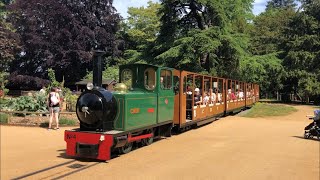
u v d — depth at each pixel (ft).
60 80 190.08
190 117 61.72
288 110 103.24
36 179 28.63
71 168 32.65
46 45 178.19
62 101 76.48
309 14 164.35
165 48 125.39
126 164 34.60
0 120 61.46
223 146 45.03
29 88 190.08
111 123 38.42
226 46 120.57
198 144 46.47
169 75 52.03
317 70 155.33
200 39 114.01
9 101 72.33
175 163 35.06
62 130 55.77
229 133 58.13
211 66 124.98
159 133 50.14
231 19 133.08
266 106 116.37
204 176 30.42
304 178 30.68
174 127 56.90
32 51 183.52
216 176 30.53
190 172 31.65
